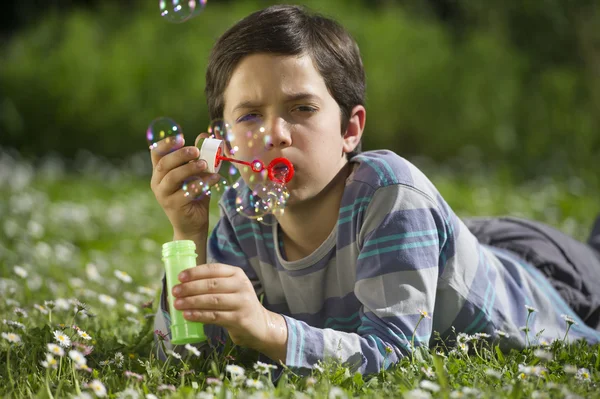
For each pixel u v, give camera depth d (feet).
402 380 7.14
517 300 9.25
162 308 8.34
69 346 8.09
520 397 6.59
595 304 10.52
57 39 42.57
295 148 7.72
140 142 38.40
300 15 8.34
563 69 41.14
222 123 8.27
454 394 6.57
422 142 37.68
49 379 7.25
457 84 38.01
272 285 8.83
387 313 7.75
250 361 8.29
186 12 9.44
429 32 40.40
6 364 7.86
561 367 7.75
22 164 34.65
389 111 37.14
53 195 29.19
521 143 38.22
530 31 42.14
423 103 37.47
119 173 35.22
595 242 12.94
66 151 38.91
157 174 8.01
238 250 8.98
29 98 38.91
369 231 7.98
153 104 38.32
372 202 8.01
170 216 8.21
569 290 10.44
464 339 8.23
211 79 8.43
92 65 39.34
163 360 8.32
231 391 6.93
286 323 7.42
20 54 41.16
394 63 37.86
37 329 8.69
